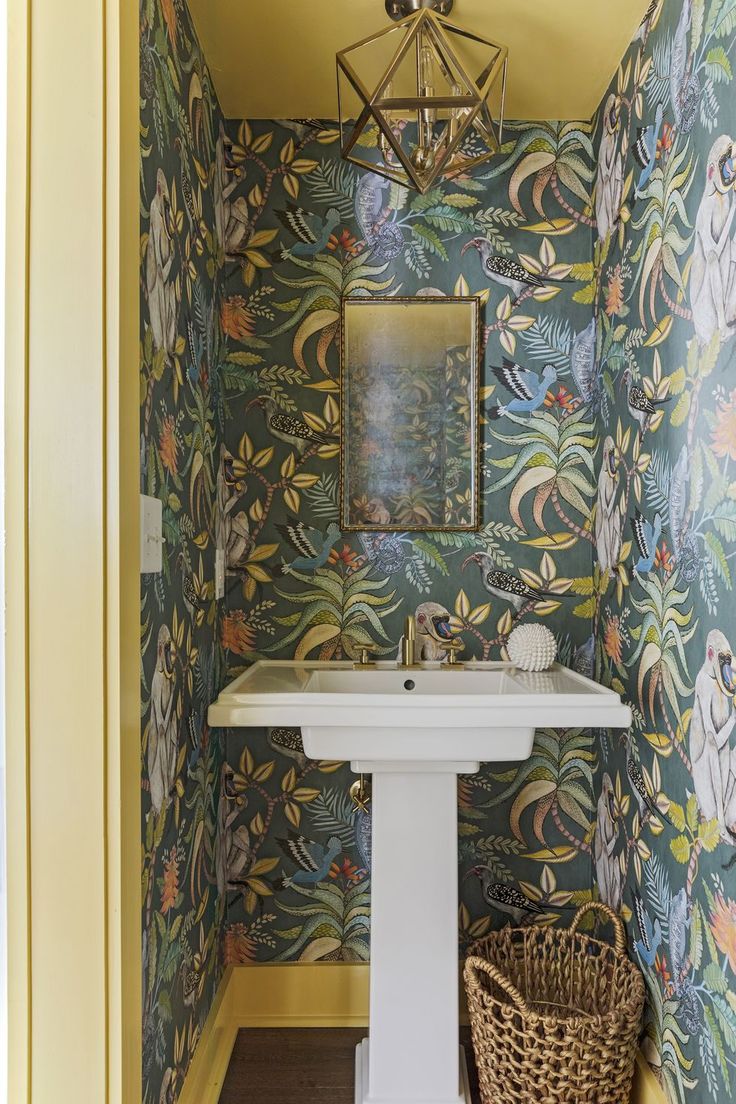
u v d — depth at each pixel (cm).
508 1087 167
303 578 222
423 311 221
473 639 221
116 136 118
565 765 221
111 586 118
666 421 162
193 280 175
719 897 134
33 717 118
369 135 222
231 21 179
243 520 222
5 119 119
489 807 221
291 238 222
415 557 222
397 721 164
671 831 159
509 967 203
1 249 121
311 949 222
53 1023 117
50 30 118
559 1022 161
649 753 173
